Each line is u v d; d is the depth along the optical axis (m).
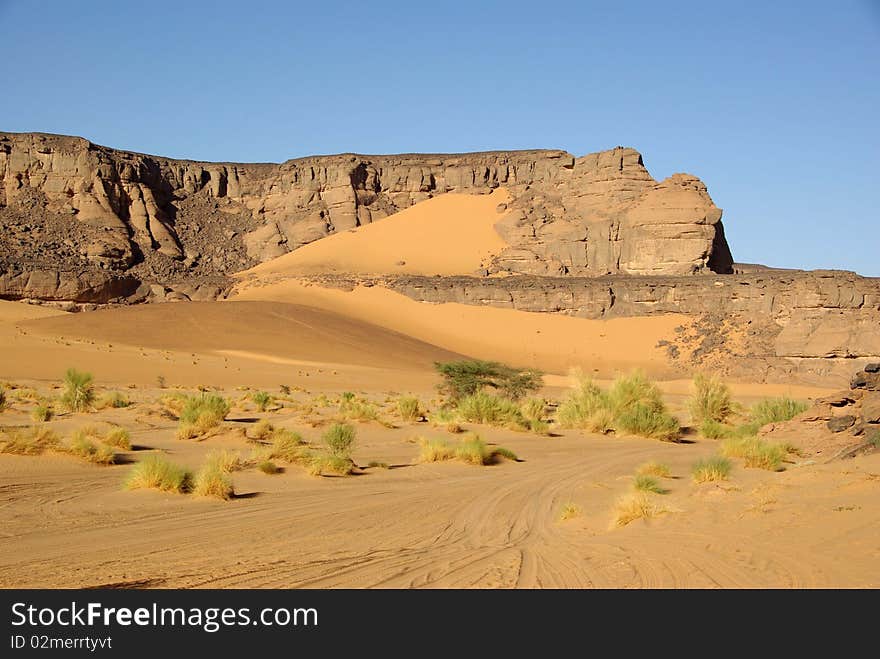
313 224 187.12
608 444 30.59
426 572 9.51
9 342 78.88
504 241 165.88
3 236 149.00
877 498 11.21
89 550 10.96
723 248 161.00
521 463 24.19
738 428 34.41
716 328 120.69
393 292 141.75
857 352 103.62
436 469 21.89
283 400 49.50
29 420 28.41
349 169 194.38
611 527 12.45
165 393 54.75
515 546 11.51
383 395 66.25
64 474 17.95
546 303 135.12
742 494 13.52
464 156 199.25
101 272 136.50
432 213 182.88
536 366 117.69
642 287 131.62
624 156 169.12
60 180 169.75
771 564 8.69
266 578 9.26
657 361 117.88
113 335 99.31
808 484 13.62
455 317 134.25
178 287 142.88
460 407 36.84
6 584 9.00
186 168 199.25
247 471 19.55
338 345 108.25
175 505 14.90
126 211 173.75
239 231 190.62
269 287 146.12
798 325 111.06
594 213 164.25
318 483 18.53
